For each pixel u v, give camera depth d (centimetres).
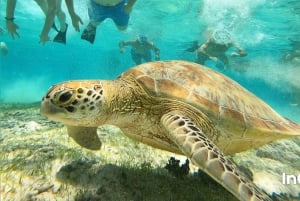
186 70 75
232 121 68
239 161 99
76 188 63
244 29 401
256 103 80
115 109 66
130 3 197
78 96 61
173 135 58
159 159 88
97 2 199
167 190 65
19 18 469
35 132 108
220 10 368
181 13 393
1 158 77
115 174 69
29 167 71
